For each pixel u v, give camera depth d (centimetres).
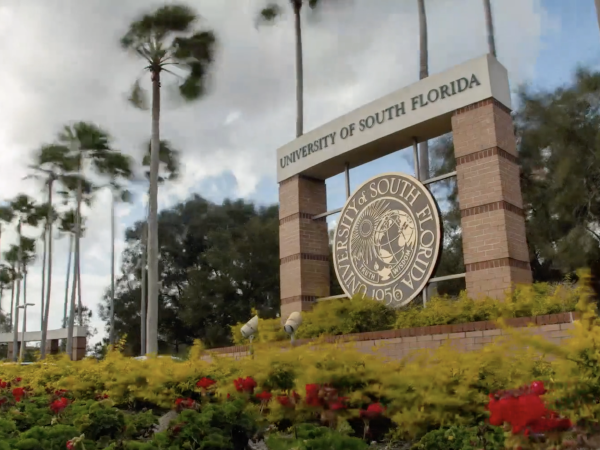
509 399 439
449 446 536
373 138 1423
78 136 4091
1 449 547
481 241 1185
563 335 815
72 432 587
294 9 2625
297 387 691
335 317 1222
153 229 2178
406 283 1277
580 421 460
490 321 909
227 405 639
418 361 663
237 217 4644
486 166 1202
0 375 1459
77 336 4444
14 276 6556
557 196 2405
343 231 1451
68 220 5372
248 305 3981
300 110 2484
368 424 651
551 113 2519
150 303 2112
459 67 1281
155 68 2352
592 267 2302
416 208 1293
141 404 988
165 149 3928
